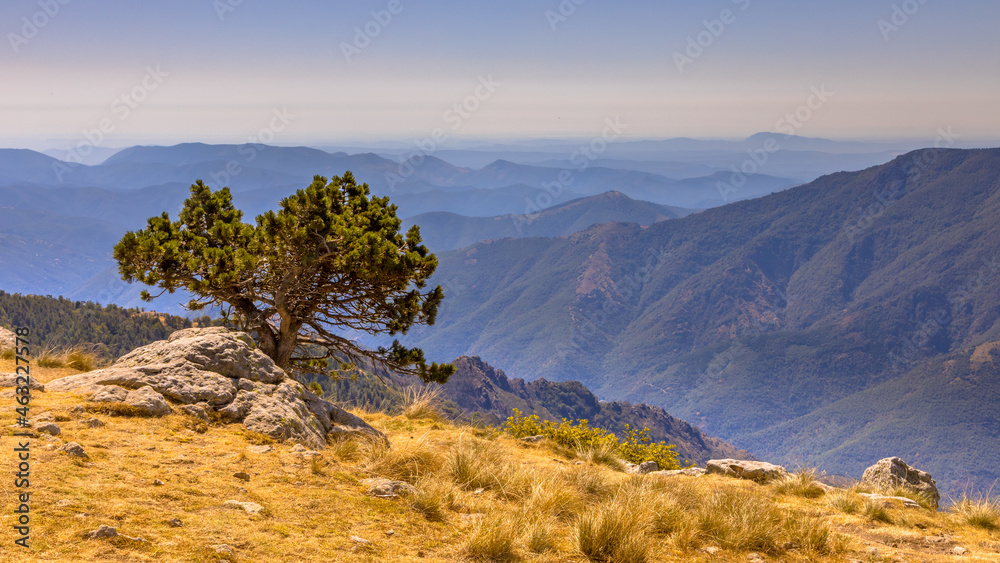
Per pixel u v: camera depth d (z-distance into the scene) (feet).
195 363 29.89
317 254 43.88
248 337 35.65
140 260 40.63
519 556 18.48
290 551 15.23
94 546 12.76
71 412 22.91
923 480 39.01
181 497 17.30
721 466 41.75
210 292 43.11
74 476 17.02
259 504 18.13
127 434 22.38
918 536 26.66
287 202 43.32
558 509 24.47
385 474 24.95
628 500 25.04
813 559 22.84
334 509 19.39
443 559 17.03
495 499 25.05
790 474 39.34
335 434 31.63
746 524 24.52
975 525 29.68
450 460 27.71
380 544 17.21
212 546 14.20
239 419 27.50
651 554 20.56
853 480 39.37
